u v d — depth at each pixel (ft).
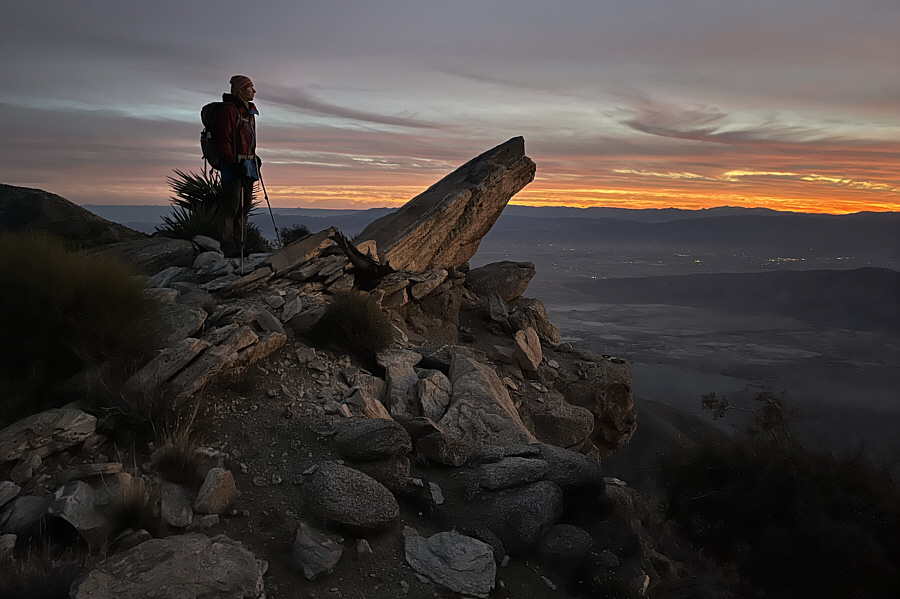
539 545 14.37
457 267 43.98
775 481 15.19
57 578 9.57
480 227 44.39
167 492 12.49
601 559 14.03
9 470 12.45
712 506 16.31
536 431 26.58
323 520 12.87
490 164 43.39
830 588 13.15
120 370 15.80
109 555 10.73
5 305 14.80
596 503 16.93
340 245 30.94
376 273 32.07
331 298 27.86
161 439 14.15
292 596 10.82
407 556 12.62
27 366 14.99
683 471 17.28
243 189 32.42
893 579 12.94
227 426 16.02
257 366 19.58
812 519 14.17
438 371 23.25
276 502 13.37
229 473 13.05
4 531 10.86
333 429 16.58
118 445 13.96
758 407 17.58
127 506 11.49
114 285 16.57
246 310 22.18
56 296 15.07
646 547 16.98
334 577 11.55
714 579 16.76
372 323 24.30
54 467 12.86
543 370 31.71
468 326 36.14
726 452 16.62
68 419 13.35
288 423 16.93
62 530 10.97
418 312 34.17
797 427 16.49
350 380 21.12
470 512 15.03
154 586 9.46
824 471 14.96
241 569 10.38
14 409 13.94
